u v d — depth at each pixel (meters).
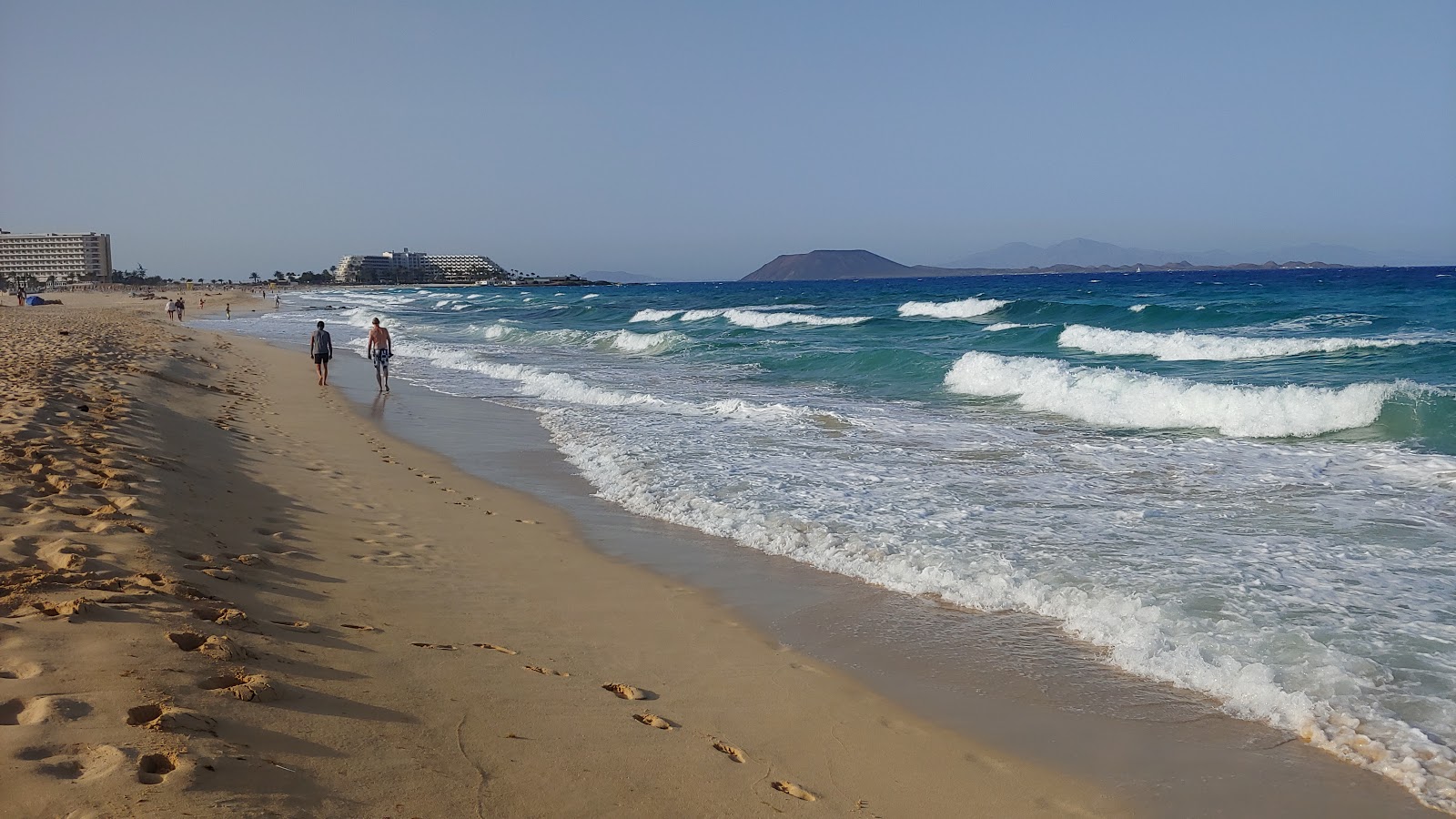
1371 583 6.28
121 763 2.81
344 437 13.02
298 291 162.62
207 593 4.90
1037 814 3.64
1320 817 3.64
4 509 5.82
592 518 8.73
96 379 14.64
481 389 19.62
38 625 3.93
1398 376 16.36
